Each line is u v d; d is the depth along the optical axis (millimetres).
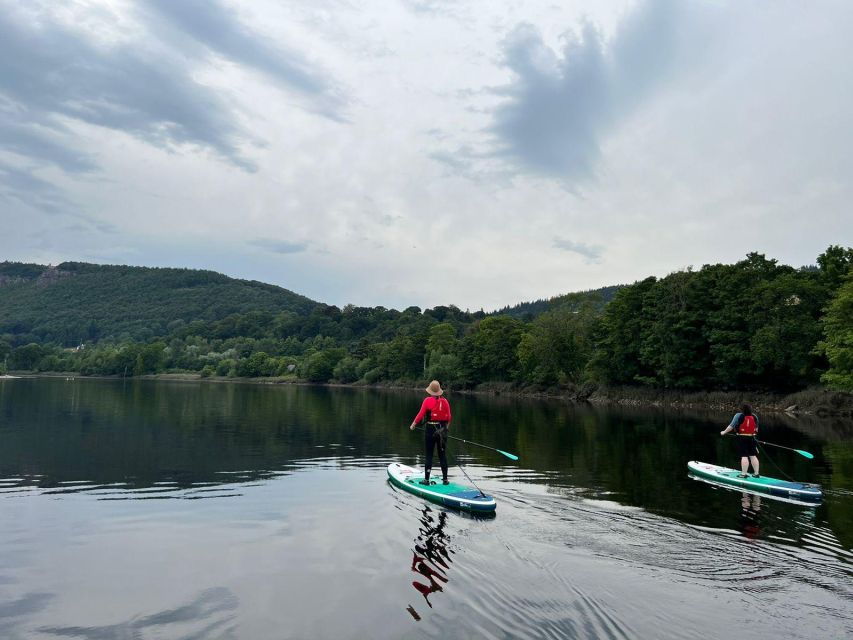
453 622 5629
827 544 8445
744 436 13594
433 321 142750
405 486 12141
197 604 6086
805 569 7344
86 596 6316
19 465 14875
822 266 47562
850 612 6059
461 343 96188
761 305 46438
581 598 6289
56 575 6980
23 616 5777
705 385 54500
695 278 53031
